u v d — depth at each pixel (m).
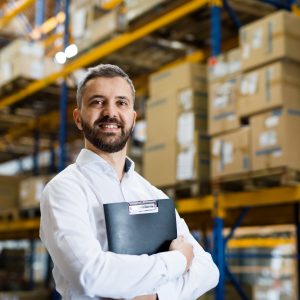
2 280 11.49
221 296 5.67
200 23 7.40
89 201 2.25
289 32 5.29
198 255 2.48
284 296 11.81
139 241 2.21
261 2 6.71
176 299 2.26
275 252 12.36
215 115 5.84
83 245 2.07
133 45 8.18
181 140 6.22
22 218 9.55
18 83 9.17
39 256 15.93
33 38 11.70
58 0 11.27
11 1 11.81
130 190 2.42
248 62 5.53
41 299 9.43
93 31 8.07
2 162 14.16
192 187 6.05
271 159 5.19
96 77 2.37
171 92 6.45
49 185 2.26
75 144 11.66
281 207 6.11
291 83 5.26
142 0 7.05
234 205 5.65
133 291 2.08
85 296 2.14
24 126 11.37
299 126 5.23
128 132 2.39
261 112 5.37
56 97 9.84
